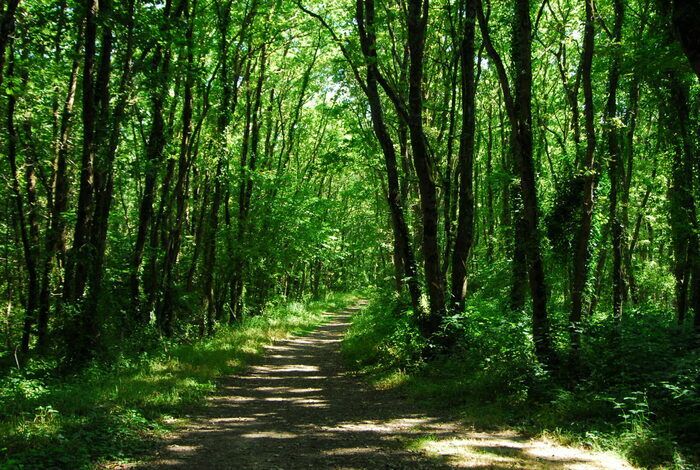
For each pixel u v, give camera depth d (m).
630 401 7.32
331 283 59.88
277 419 8.53
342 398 10.53
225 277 24.03
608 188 15.71
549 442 6.70
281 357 17.12
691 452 5.75
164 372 11.91
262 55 24.12
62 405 8.03
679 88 13.47
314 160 35.22
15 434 6.29
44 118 17.39
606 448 6.23
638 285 26.44
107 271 17.44
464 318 12.71
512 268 15.55
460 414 8.45
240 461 6.03
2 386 9.95
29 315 16.86
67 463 5.50
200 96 20.45
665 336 10.37
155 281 18.52
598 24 15.47
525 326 11.45
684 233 14.13
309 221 27.03
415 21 12.41
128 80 13.52
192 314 22.89
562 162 17.77
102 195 13.49
